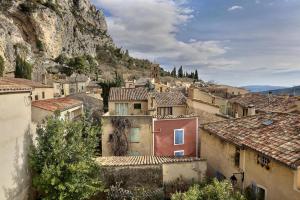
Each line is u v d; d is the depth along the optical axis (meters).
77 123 15.50
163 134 24.89
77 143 14.76
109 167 16.09
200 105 29.14
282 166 11.79
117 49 164.75
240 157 15.19
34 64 79.88
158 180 16.16
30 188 15.22
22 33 90.62
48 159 13.95
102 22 170.25
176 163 16.64
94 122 28.91
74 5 152.62
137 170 16.17
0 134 11.99
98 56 146.25
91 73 108.31
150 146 24.48
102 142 24.30
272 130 14.91
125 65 153.75
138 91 31.33
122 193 15.37
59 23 102.75
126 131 24.30
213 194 12.17
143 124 24.45
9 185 12.73
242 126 17.16
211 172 19.02
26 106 14.82
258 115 18.36
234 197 12.48
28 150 14.95
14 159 13.27
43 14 93.19
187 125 25.55
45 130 14.89
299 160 10.80
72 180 13.64
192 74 148.75
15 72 59.31
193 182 16.14
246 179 14.66
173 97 33.81
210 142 19.33
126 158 19.06
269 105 28.30
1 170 12.04
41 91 38.44
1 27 69.69
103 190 15.04
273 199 12.41
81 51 123.31
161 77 119.19
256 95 34.72
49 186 13.62
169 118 25.02
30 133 15.34
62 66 95.62
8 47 69.75
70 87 69.06
